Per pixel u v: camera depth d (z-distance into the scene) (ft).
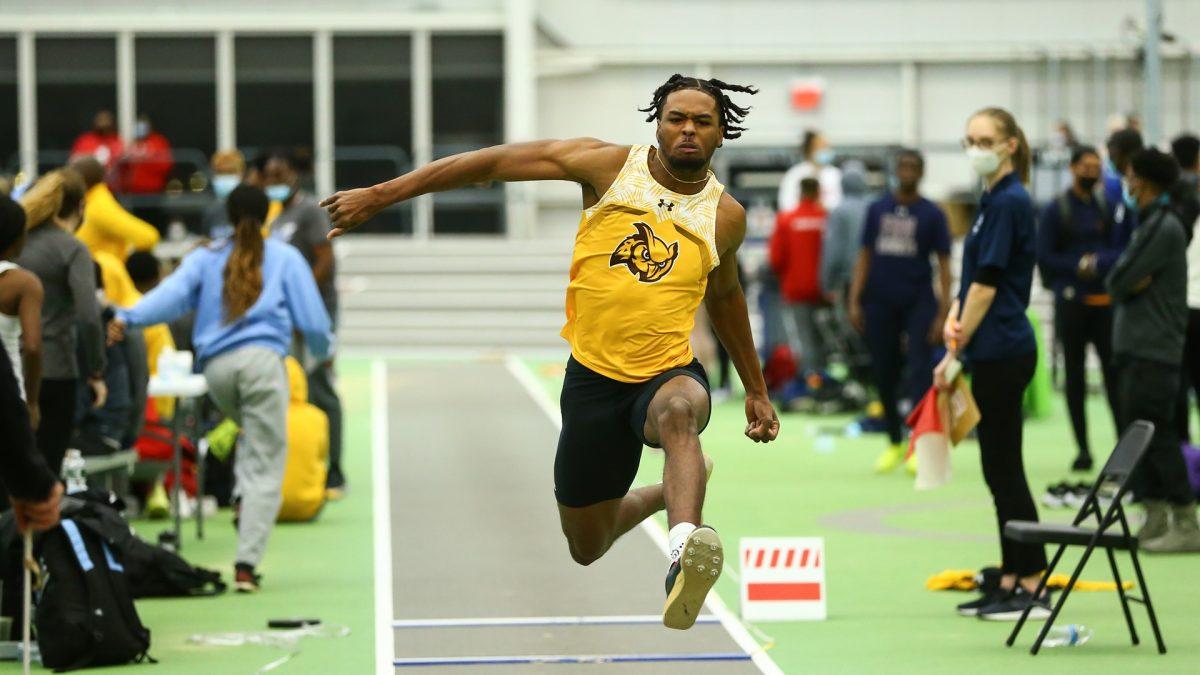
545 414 119.65
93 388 61.26
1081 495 82.12
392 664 52.13
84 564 52.65
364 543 74.95
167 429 81.71
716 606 60.80
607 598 62.28
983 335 57.36
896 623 57.93
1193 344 77.25
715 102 41.83
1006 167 57.82
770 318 135.54
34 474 38.37
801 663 52.13
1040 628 56.80
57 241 60.03
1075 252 91.50
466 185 42.27
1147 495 71.05
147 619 59.77
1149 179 69.10
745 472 97.40
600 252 42.32
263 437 65.62
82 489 55.57
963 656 52.85
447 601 61.98
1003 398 57.41
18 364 53.67
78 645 52.01
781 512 82.64
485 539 75.36
